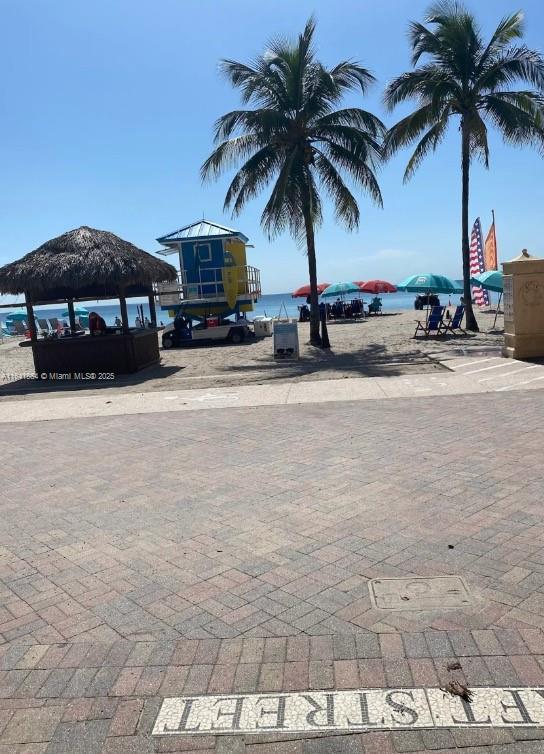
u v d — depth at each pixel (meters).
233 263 29.48
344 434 8.17
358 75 19.89
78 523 5.59
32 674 3.38
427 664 3.25
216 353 22.53
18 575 4.61
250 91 20.05
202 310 29.12
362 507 5.50
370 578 4.21
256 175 20.48
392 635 3.53
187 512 5.69
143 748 2.81
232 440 8.30
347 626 3.65
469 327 23.81
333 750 2.74
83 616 3.96
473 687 3.06
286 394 11.60
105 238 17.22
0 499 6.39
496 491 5.64
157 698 3.13
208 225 29.88
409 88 21.98
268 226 20.62
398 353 17.91
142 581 4.39
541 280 13.51
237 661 3.38
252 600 4.03
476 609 3.73
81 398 12.92
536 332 13.67
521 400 9.45
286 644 3.51
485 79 21.47
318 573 4.34
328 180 21.38
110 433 9.27
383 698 3.03
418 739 2.77
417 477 6.19
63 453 8.20
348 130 19.75
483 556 4.41
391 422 8.65
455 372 12.88
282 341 18.16
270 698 3.08
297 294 40.50
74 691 3.21
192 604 4.03
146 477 6.86
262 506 5.71
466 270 23.73
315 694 3.08
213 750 2.78
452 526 4.96
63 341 17.22
